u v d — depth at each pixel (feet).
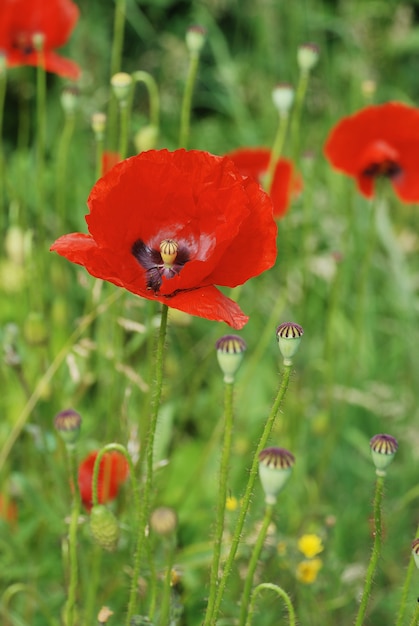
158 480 2.98
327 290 4.04
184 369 3.67
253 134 4.92
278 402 2.27
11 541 2.99
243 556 2.86
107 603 2.96
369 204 4.21
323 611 2.96
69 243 2.32
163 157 2.34
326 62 5.12
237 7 5.53
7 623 2.93
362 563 3.21
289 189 3.12
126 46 5.49
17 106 5.27
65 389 3.21
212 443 3.14
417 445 3.40
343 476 3.54
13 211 3.26
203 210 2.36
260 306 3.89
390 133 3.18
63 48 4.96
